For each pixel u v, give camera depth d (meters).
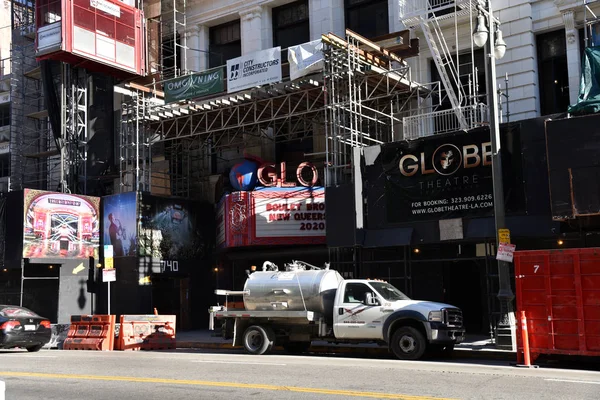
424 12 23.25
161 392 10.59
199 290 28.70
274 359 15.88
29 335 19.83
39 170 39.22
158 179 31.16
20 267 26.12
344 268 22.78
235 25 30.95
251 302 18.31
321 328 17.42
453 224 19.83
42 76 33.53
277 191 25.20
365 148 21.62
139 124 29.11
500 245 16.78
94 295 28.03
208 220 29.47
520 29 23.28
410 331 15.84
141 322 21.67
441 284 22.78
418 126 22.64
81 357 17.22
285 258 26.34
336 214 21.72
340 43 22.22
